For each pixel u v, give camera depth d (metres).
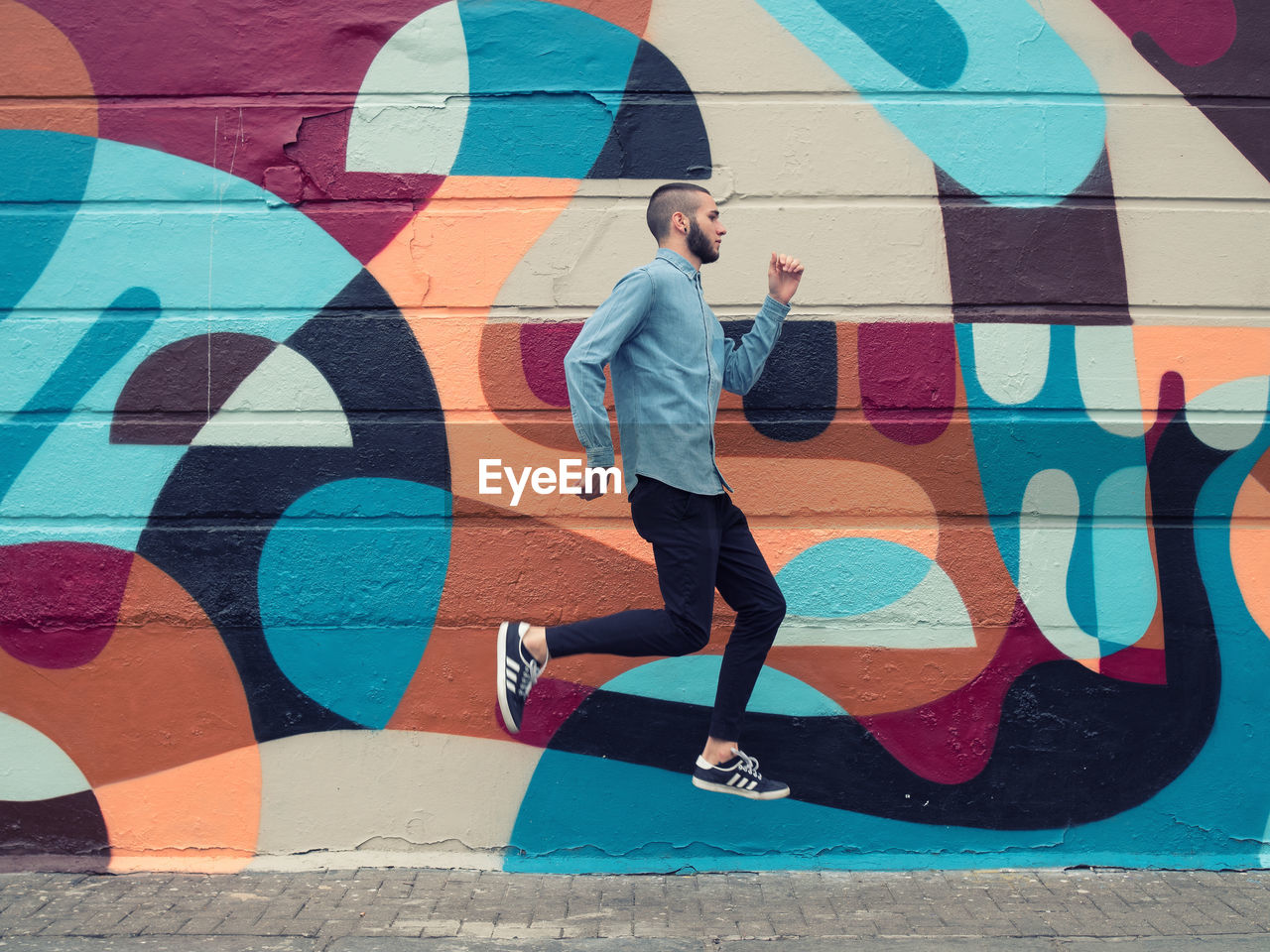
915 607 3.13
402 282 3.14
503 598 3.13
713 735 2.83
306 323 3.13
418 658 3.12
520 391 3.14
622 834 3.11
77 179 3.13
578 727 3.11
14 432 3.11
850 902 2.87
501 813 3.11
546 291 3.14
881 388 3.15
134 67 3.13
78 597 3.10
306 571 3.12
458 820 3.10
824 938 2.64
